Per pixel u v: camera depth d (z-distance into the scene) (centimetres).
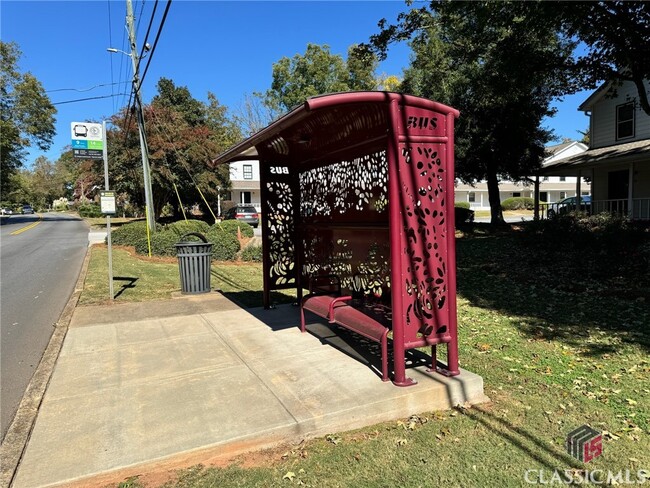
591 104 1930
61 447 296
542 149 2066
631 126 1764
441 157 378
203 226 1705
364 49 1172
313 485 264
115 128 2453
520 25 980
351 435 324
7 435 313
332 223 586
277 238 693
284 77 4184
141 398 372
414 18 1100
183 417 335
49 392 389
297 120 367
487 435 317
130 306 739
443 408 364
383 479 268
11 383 442
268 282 691
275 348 497
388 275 475
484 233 1988
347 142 495
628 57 955
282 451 304
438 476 270
